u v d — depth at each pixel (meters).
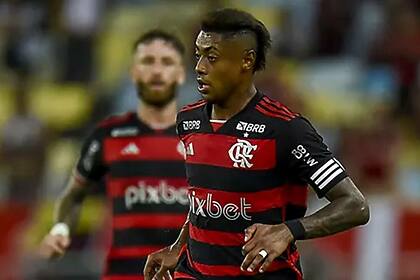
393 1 49.28
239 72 16.92
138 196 24.38
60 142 44.44
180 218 24.23
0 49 49.41
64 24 50.22
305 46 49.38
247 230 16.02
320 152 16.77
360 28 49.34
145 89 24.38
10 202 37.78
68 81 48.88
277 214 17.02
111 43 50.31
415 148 45.50
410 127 46.25
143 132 24.55
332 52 49.59
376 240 35.50
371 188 36.50
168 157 24.38
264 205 16.95
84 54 49.38
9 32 49.72
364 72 48.28
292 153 16.81
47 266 34.44
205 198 17.17
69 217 25.27
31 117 42.06
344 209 16.38
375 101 46.69
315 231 16.19
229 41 16.78
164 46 24.41
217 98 17.00
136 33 49.94
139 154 24.44
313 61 49.19
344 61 49.06
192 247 17.48
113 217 24.64
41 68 49.31
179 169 24.34
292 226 16.08
